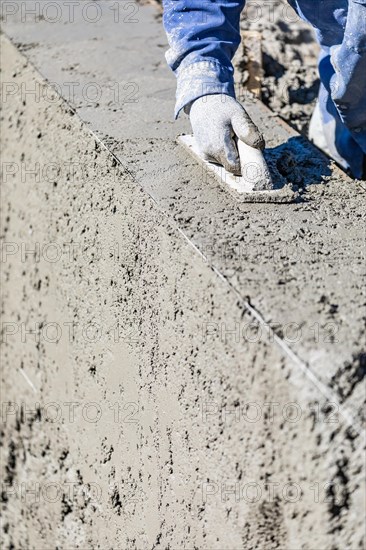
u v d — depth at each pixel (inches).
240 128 119.7
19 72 183.6
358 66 123.3
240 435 96.9
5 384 188.5
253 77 182.1
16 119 182.4
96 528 144.5
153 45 188.2
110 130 145.6
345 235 112.3
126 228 127.9
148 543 125.3
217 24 124.2
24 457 175.2
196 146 135.2
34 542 167.3
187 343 108.6
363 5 115.2
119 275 130.5
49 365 164.2
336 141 156.0
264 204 119.5
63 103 158.7
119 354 131.8
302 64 193.0
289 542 93.0
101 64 176.9
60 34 195.8
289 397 87.8
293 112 181.3
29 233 172.2
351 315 93.4
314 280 100.2
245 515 97.8
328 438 84.7
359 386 86.0
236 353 96.3
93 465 145.1
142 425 124.7
